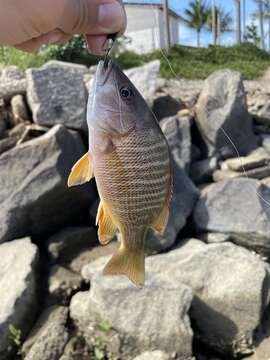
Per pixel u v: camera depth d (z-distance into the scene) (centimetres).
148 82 96
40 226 72
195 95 102
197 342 64
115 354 60
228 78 93
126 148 22
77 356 59
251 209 74
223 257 68
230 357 62
